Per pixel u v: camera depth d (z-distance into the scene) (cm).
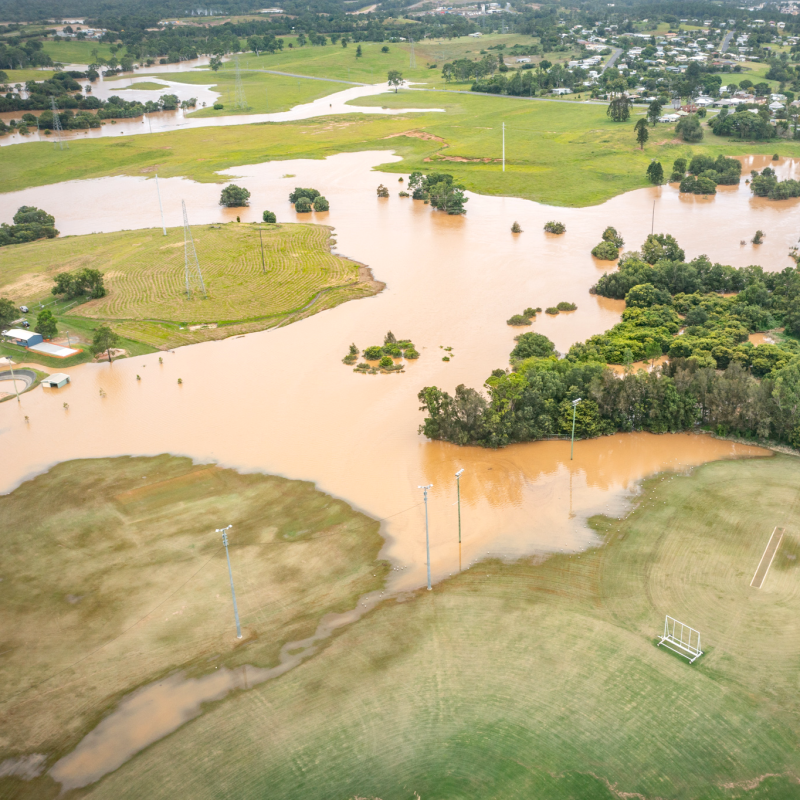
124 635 10019
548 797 7706
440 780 7925
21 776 8175
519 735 8388
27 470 14012
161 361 18362
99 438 15025
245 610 10400
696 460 13600
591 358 16975
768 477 12900
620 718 8531
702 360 15925
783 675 9000
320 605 10462
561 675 9131
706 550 11181
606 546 11438
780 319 19025
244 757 8262
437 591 10662
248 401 16288
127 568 11250
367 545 11662
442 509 12494
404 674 9250
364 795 7794
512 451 14112
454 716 8638
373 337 19400
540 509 12406
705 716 8512
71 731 8688
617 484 13000
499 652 9525
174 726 8688
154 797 7862
